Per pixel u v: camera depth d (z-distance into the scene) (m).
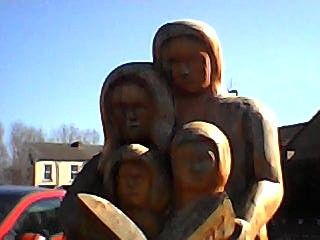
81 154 43.00
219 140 2.68
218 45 3.00
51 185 41.62
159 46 2.98
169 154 2.83
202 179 2.64
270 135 2.94
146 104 2.93
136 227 2.61
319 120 27.59
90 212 2.63
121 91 2.94
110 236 2.59
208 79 2.98
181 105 3.00
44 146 42.78
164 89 2.94
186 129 2.71
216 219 2.57
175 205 2.74
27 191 5.75
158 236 2.66
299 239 19.61
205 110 2.98
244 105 2.97
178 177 2.69
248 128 2.93
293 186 27.50
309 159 27.45
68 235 2.78
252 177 2.91
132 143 2.94
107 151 2.98
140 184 2.76
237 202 2.83
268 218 2.81
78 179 3.03
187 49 2.92
